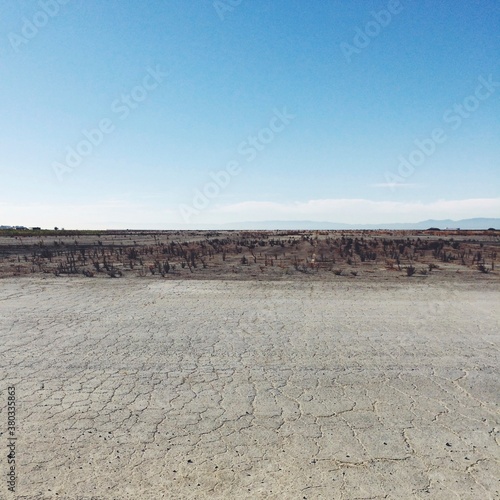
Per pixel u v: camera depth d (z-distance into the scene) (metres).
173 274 12.81
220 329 6.73
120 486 2.92
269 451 3.34
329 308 8.12
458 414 3.95
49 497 2.80
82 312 7.85
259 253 20.56
